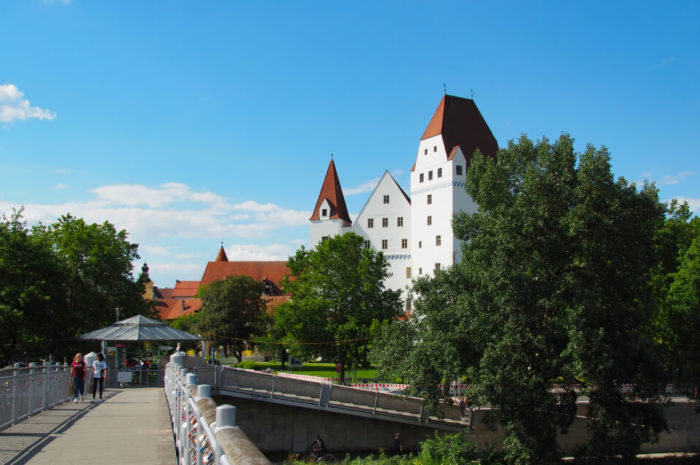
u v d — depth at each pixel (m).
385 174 99.00
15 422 17.20
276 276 155.50
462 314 29.22
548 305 28.75
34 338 51.00
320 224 103.56
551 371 28.44
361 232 99.06
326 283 66.31
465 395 29.97
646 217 29.59
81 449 13.03
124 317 66.56
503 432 36.72
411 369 32.06
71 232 64.44
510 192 33.41
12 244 47.75
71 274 61.16
